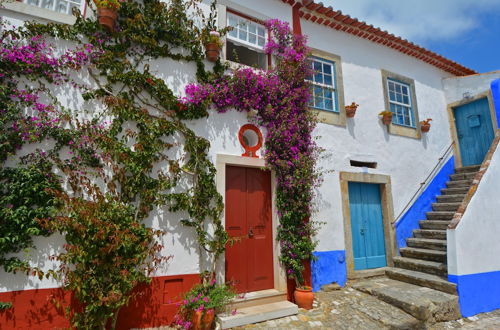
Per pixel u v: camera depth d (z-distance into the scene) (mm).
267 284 4562
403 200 6453
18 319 3092
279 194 4727
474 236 4629
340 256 5285
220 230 4066
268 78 4945
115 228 3270
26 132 3338
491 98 7102
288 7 5648
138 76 3938
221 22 4816
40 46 3582
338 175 5629
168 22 4332
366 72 6559
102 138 3635
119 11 4023
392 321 3838
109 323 3389
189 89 4301
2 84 3342
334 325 3779
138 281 3545
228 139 4523
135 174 3719
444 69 8070
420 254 5602
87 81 3777
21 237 3121
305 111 5230
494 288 4598
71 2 4004
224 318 3703
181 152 4145
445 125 7703
